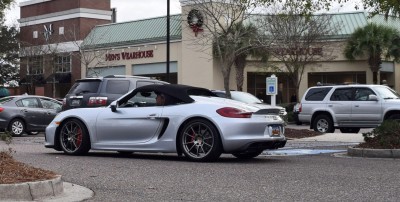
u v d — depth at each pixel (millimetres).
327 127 18766
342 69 37250
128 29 43344
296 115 27719
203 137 9531
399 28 37938
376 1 14625
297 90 34906
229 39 24453
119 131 10320
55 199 5914
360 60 36875
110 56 43250
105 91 13648
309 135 17688
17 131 19266
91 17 47000
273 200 5996
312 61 35219
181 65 38062
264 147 9656
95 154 11211
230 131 9234
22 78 48938
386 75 38938
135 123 10148
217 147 9320
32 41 49375
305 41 34062
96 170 8422
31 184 5801
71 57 46031
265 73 38188
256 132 9383
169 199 6094
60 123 10992
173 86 10164
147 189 6715
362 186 6887
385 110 17375
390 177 7676
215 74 36531
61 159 10008
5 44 47375
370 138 11336
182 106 9805
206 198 6137
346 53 36656
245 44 25375
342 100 18422
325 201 5938
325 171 8344
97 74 43562
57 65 47219
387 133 11055
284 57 34656
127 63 42156
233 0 25016
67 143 10961
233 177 7688
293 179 7492
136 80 14195
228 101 9953
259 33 30969
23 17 50844
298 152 12062
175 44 38625
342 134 18062
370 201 5922
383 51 36000
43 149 12539
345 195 6270
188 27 37188
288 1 19000
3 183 5707
